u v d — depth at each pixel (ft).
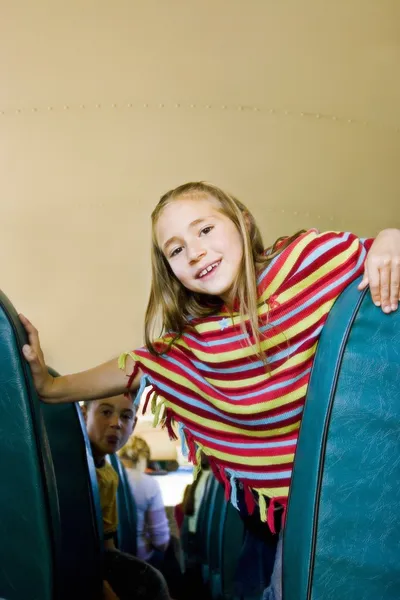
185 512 7.92
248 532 6.84
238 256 4.08
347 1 7.68
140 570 6.65
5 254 8.91
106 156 8.28
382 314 3.28
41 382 4.29
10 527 3.76
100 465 7.58
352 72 8.10
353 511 3.23
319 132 8.39
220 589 6.69
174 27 7.68
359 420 3.23
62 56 7.75
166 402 4.36
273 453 4.08
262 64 7.93
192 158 8.38
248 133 8.29
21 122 8.04
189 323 4.33
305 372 3.90
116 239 8.84
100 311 9.48
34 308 9.37
